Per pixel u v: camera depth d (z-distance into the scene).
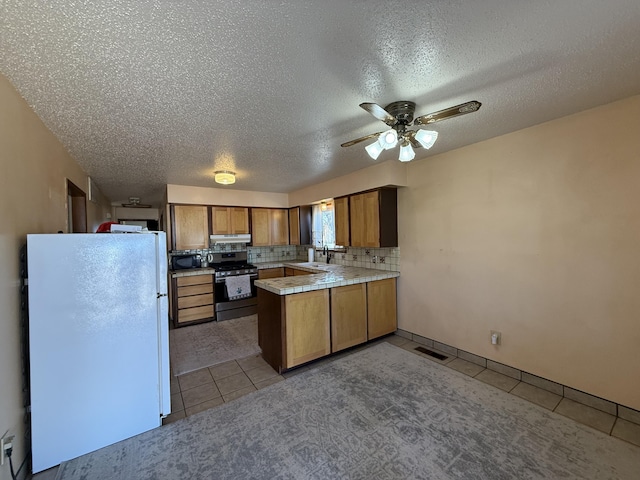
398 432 1.88
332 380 2.59
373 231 3.60
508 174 2.56
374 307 3.46
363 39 1.27
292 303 2.78
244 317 4.80
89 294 1.78
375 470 1.59
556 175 2.26
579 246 2.17
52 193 2.22
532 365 2.45
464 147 2.90
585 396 2.16
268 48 1.31
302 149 2.83
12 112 1.56
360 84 1.65
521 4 1.08
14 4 1.01
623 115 1.93
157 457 1.72
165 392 2.03
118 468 1.65
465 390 2.38
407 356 3.07
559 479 1.51
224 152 2.88
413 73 1.56
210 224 4.83
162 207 5.52
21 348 1.63
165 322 2.06
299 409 2.16
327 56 1.39
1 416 1.40
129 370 1.90
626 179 1.94
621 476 1.52
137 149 2.69
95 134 2.28
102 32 1.17
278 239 5.62
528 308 2.46
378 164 3.47
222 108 1.91
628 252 1.95
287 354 2.73
